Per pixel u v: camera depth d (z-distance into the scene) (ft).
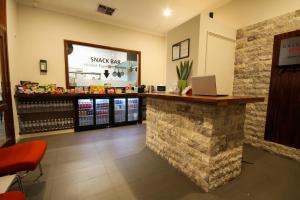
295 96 7.65
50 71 11.65
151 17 13.07
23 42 10.64
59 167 6.73
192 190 5.36
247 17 9.65
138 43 15.33
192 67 8.15
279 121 8.27
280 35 8.09
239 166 6.15
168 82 9.89
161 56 16.74
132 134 11.39
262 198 5.02
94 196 5.01
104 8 11.69
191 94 6.39
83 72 12.95
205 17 8.00
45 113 11.32
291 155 7.84
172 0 10.58
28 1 10.53
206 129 5.21
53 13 11.47
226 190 5.37
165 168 6.73
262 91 8.98
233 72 10.17
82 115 12.17
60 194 5.08
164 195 5.10
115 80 14.48
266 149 8.83
